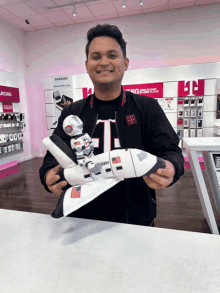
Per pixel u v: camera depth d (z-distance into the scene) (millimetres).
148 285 452
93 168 642
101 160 665
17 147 5344
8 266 525
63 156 679
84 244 603
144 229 672
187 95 4723
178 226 2152
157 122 884
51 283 468
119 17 5047
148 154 670
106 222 724
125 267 506
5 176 4230
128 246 585
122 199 915
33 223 734
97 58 746
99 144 903
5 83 5039
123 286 451
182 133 4922
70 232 669
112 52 729
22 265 527
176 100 4816
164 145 844
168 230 660
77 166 680
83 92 5328
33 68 5891
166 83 4812
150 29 4957
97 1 4242
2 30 5031
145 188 912
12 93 5148
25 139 5902
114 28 730
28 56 5871
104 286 454
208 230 2061
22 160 5684
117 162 651
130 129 887
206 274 476
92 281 468
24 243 617
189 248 567
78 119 702
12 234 667
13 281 479
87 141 688
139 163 644
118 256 545
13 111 5230
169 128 884
